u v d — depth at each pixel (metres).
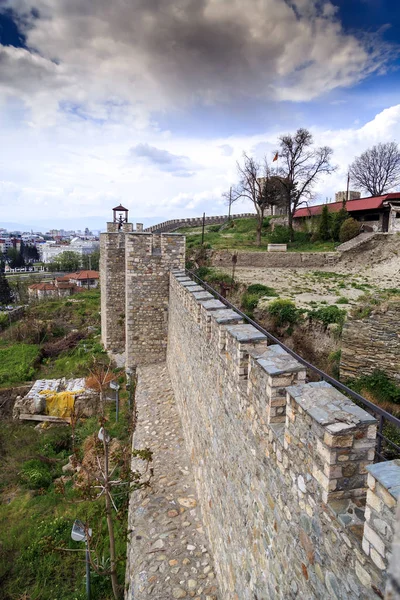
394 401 8.09
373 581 2.37
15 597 7.69
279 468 3.91
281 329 12.30
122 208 24.27
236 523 5.44
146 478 8.84
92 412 15.63
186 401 10.34
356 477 2.96
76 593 7.61
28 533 9.20
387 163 45.31
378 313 8.80
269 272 21.61
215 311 7.32
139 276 15.63
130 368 16.16
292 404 3.55
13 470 12.23
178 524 7.50
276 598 3.94
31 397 16.02
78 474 10.85
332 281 18.66
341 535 2.75
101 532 8.83
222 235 36.44
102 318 23.75
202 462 7.92
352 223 27.55
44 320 30.55
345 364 9.12
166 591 6.07
